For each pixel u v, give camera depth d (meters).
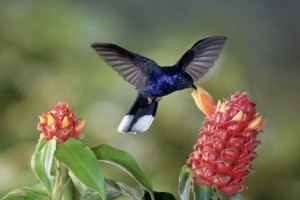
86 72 5.92
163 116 5.74
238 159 4.21
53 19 6.08
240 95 4.23
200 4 8.38
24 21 6.01
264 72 7.81
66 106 4.25
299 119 6.80
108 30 6.62
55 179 4.23
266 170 6.13
